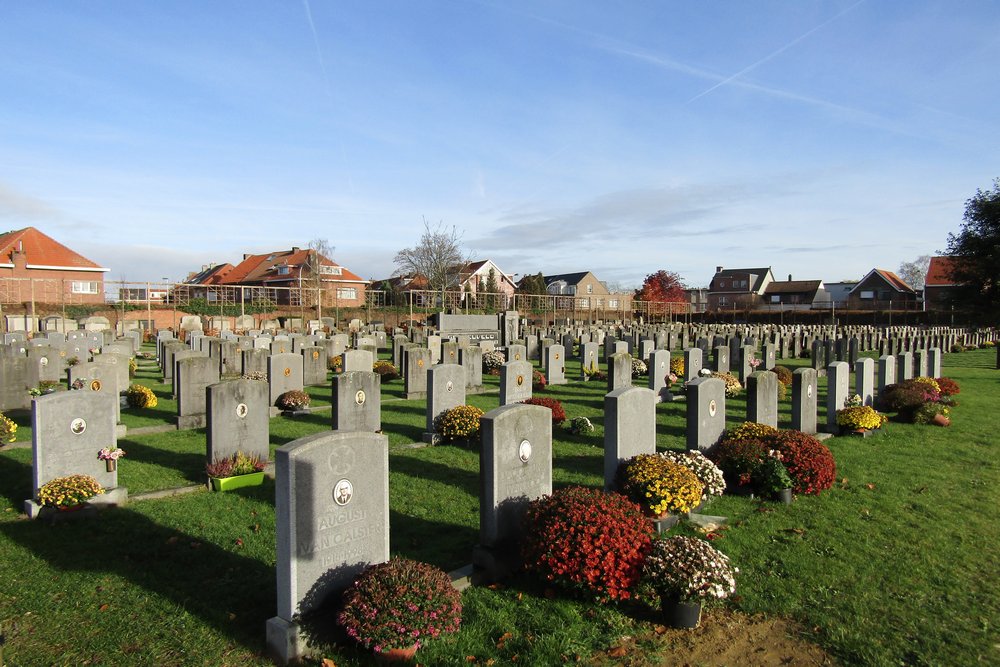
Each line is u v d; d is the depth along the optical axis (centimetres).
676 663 526
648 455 887
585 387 2192
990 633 573
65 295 5391
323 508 555
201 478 1023
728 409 1738
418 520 851
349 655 528
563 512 646
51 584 650
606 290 9819
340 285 6856
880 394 1686
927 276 6950
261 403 1083
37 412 844
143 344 3691
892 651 544
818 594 646
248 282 7350
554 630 568
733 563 717
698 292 10012
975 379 2442
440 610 519
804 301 8531
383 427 1461
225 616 588
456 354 2242
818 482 951
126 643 543
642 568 605
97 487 860
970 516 873
